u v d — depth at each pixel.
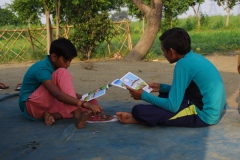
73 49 3.47
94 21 11.12
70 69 8.58
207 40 15.62
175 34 3.18
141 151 2.69
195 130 3.21
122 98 4.94
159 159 2.53
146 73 7.67
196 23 28.42
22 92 3.67
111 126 3.40
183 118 3.23
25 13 16.02
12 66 10.02
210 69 3.18
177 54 3.21
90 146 2.81
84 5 11.25
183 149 2.72
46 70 3.45
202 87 3.16
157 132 3.17
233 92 5.24
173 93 3.09
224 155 2.58
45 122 3.52
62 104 3.65
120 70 8.30
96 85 6.14
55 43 3.44
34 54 11.95
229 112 3.86
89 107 3.21
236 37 15.29
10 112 4.11
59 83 3.39
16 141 3.01
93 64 9.50
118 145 2.83
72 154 2.65
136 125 3.42
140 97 3.26
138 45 10.55
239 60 3.51
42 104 3.51
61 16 13.50
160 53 11.97
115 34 11.77
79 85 6.15
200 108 3.24
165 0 21.03
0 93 5.41
